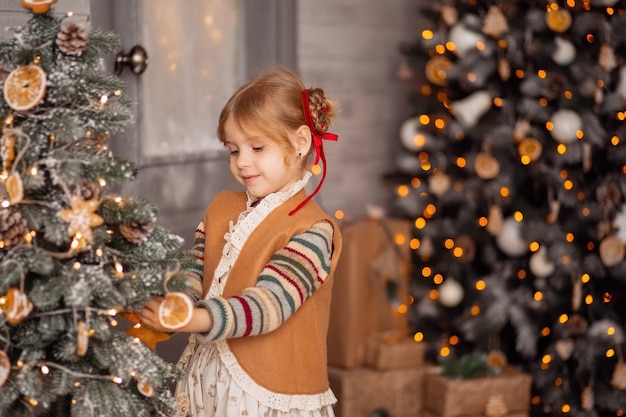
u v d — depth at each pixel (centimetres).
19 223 130
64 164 132
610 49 297
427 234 312
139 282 141
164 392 150
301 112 165
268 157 162
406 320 316
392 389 294
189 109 266
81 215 132
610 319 312
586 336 304
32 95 132
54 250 138
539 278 304
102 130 139
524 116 305
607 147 306
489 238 312
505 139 301
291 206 164
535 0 303
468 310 313
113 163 139
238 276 160
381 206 364
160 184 255
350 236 294
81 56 139
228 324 145
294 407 161
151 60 251
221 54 278
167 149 259
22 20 185
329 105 170
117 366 136
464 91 318
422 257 325
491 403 292
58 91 135
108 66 233
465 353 318
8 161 133
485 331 301
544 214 305
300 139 165
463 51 302
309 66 328
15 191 130
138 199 143
